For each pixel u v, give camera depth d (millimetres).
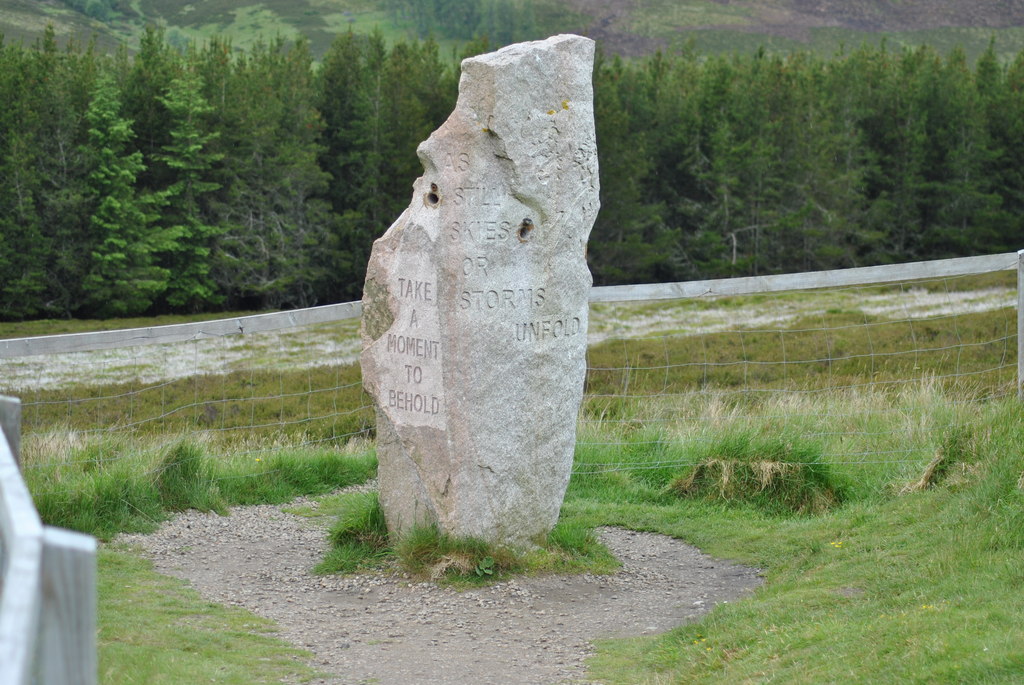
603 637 6348
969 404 10883
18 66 45875
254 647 5992
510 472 7434
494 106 7070
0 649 1714
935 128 54844
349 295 47969
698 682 5395
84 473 9180
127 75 49406
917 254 54625
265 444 13102
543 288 7453
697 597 7121
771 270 51094
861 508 8484
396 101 50156
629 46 127500
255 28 117062
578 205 7574
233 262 44250
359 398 19156
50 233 42938
